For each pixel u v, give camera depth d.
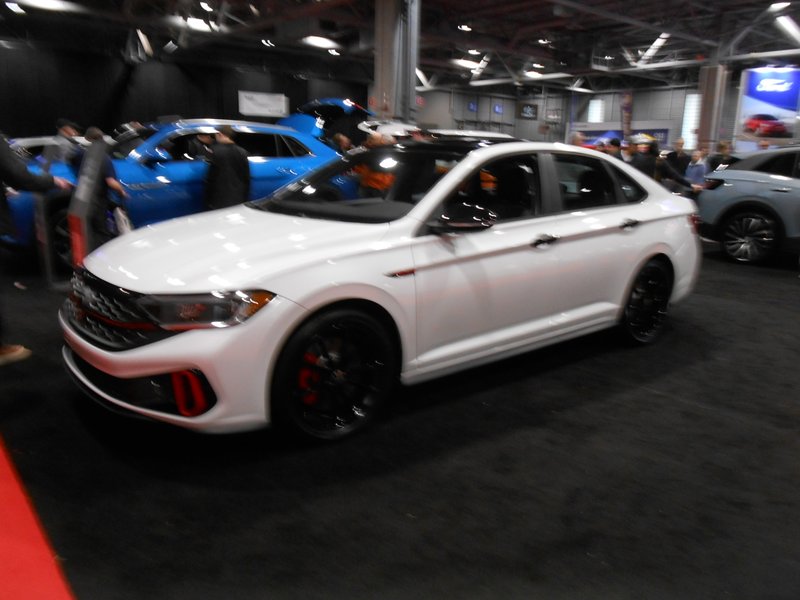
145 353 2.60
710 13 17.41
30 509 2.45
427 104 29.69
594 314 4.11
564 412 3.51
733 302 6.12
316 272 2.80
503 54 22.72
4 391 3.51
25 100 15.84
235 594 2.04
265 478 2.73
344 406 3.08
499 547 2.33
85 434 3.06
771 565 2.29
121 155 6.53
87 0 14.20
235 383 2.62
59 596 2.00
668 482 2.83
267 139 7.52
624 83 30.41
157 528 2.37
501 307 3.53
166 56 18.02
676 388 3.91
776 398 3.81
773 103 15.17
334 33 17.70
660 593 2.13
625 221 4.19
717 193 8.25
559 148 4.03
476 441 3.14
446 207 3.35
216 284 2.64
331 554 2.26
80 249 4.89
